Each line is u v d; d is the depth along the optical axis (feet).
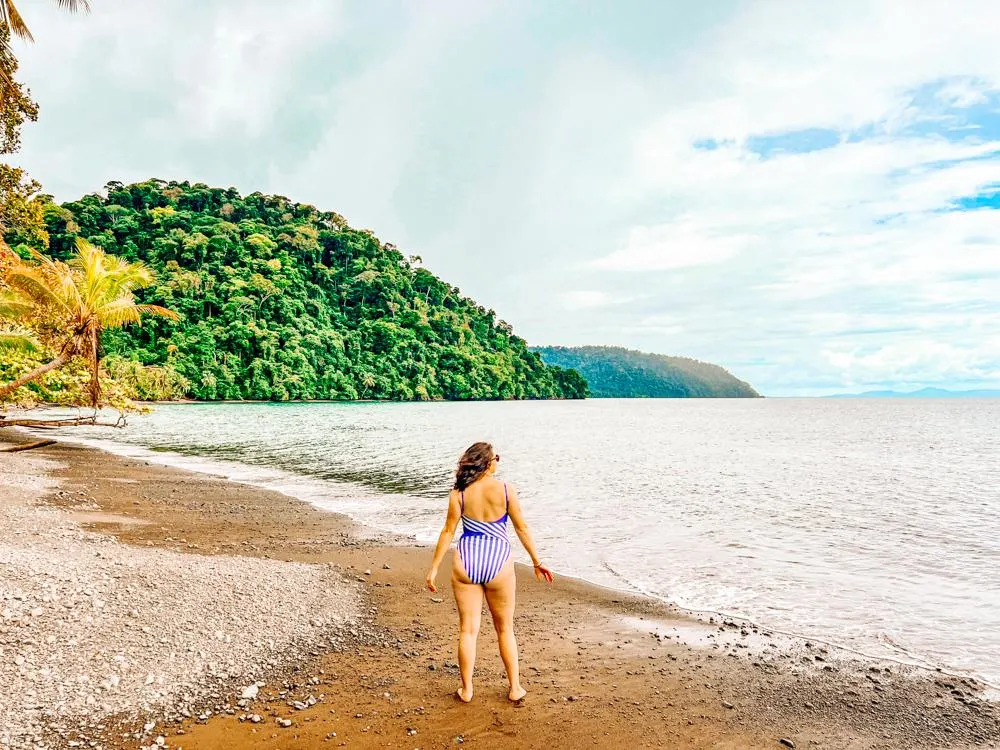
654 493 53.67
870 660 18.57
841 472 72.59
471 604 14.82
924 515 43.60
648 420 245.24
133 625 17.71
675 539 35.32
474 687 15.74
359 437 120.37
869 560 30.76
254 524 37.60
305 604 21.43
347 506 45.88
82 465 63.05
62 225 412.77
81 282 69.26
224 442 102.78
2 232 68.54
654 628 21.20
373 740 13.01
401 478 62.49
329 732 13.26
